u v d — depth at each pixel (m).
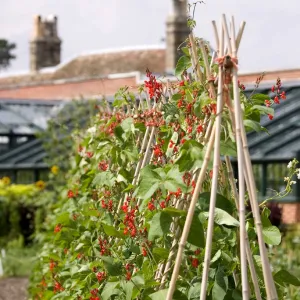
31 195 20.52
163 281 5.52
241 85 5.78
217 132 5.12
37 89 42.47
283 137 20.67
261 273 5.50
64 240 8.02
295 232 16.52
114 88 37.75
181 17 41.06
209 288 5.38
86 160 9.58
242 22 5.32
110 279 5.97
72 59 46.34
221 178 5.75
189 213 5.13
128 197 6.77
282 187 23.28
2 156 27.06
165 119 6.21
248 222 5.61
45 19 49.94
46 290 8.59
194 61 5.89
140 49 44.03
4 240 19.95
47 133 20.66
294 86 21.45
